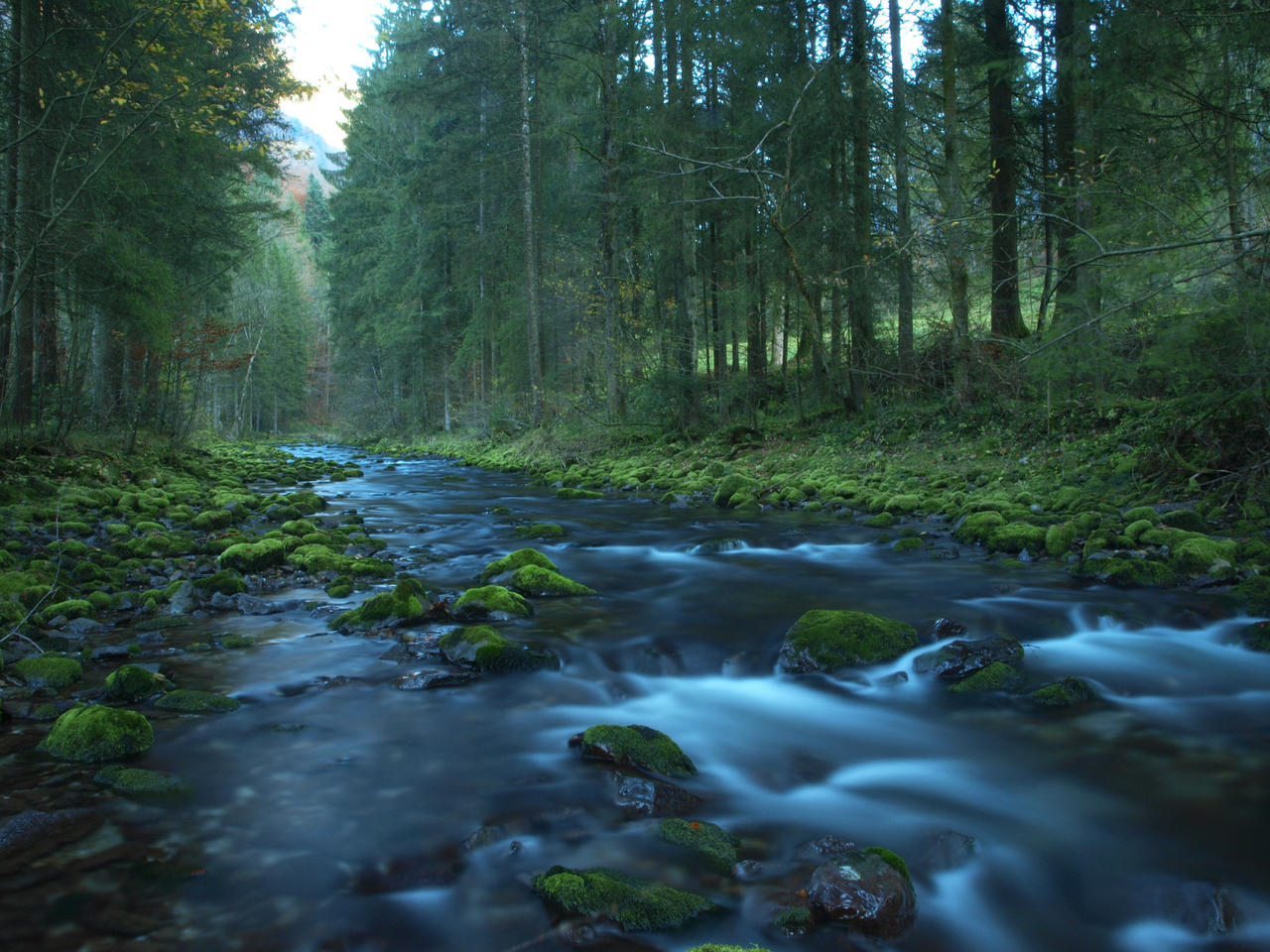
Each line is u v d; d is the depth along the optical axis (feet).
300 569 24.52
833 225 47.47
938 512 33.04
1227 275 21.84
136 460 49.70
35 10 38.96
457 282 105.40
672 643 17.03
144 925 7.72
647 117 57.21
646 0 58.59
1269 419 24.99
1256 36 25.94
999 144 46.11
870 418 50.26
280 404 202.39
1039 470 34.86
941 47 47.50
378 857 9.03
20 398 43.91
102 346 58.75
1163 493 28.09
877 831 9.87
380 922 7.88
